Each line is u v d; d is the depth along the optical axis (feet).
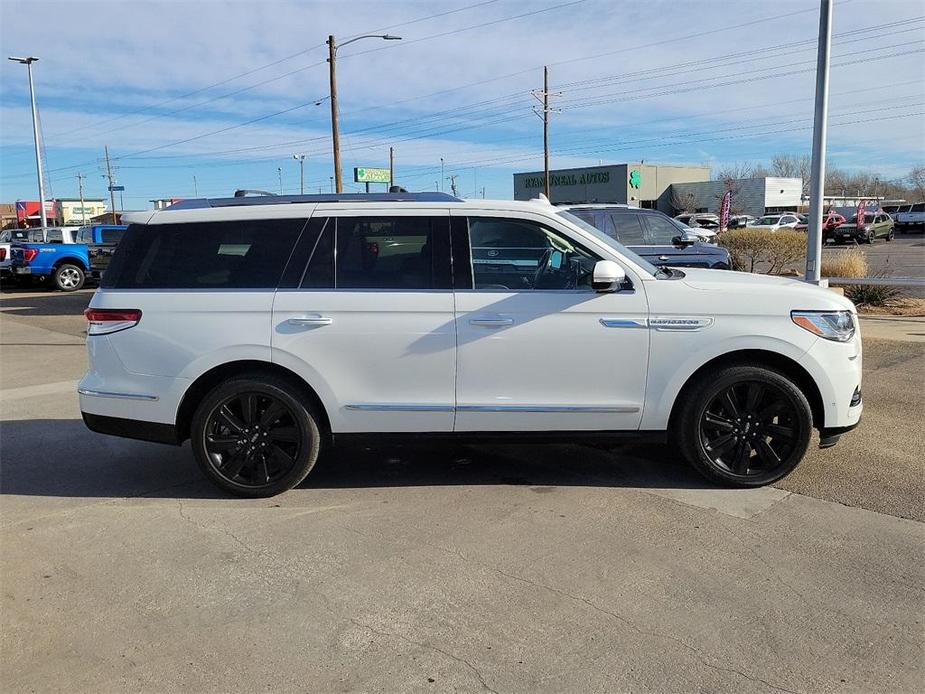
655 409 14.89
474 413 14.85
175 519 14.30
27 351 34.58
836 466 16.44
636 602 10.91
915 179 313.32
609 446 18.42
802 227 135.85
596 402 14.85
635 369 14.75
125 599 11.27
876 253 100.48
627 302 14.62
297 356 14.69
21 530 13.87
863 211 125.18
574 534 13.25
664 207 228.22
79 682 9.27
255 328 14.73
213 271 15.05
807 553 12.35
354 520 14.07
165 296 14.96
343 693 8.98
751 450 15.23
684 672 9.27
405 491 15.56
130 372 15.08
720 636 10.02
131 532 13.71
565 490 15.43
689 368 14.71
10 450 18.95
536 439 15.14
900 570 11.74
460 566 12.12
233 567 12.25
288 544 13.08
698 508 14.34
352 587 11.51
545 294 14.69
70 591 11.53
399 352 14.71
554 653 9.71
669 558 12.26
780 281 15.96
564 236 14.98
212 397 14.96
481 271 14.96
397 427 15.05
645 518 13.91
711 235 59.77
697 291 14.78
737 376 14.75
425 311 14.62
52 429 20.94
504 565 12.12
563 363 14.71
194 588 11.58
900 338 32.14
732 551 12.48
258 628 10.42
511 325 14.60
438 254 14.90
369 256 14.96
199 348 14.80
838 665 9.37
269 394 14.92
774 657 9.54
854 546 12.59
